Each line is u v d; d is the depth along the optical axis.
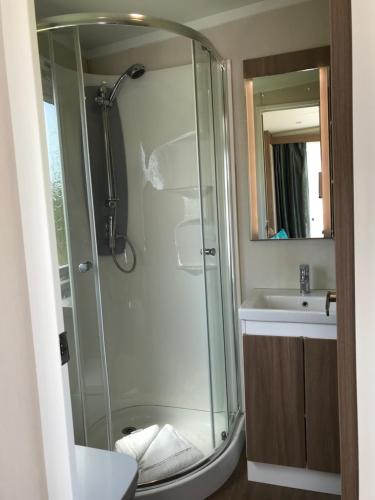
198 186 2.30
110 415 2.25
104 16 1.90
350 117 0.76
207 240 2.30
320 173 2.09
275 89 2.12
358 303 0.78
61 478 1.01
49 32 1.92
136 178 2.42
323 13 2.00
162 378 2.53
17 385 0.94
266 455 1.96
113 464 1.36
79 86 2.13
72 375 2.09
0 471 0.90
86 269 2.20
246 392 1.95
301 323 1.84
